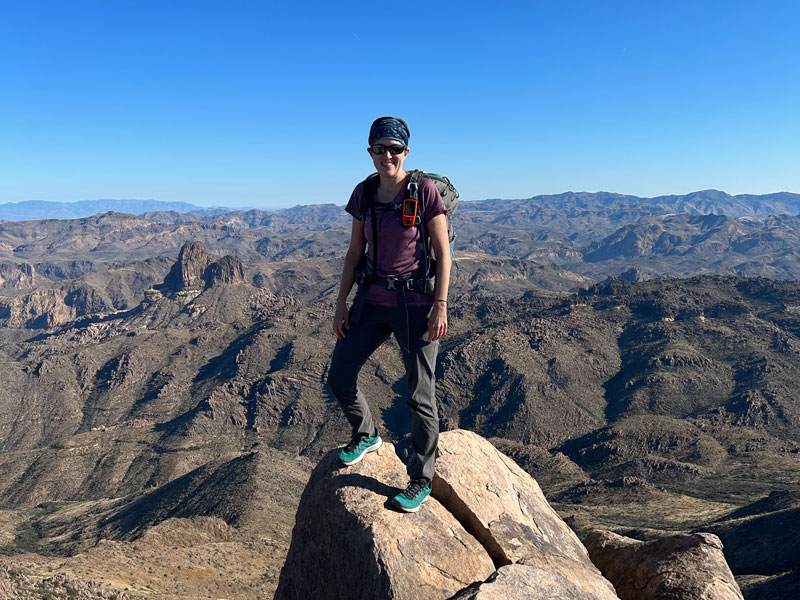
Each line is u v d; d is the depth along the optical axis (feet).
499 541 8.95
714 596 8.37
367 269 8.87
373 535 8.01
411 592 7.52
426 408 8.77
